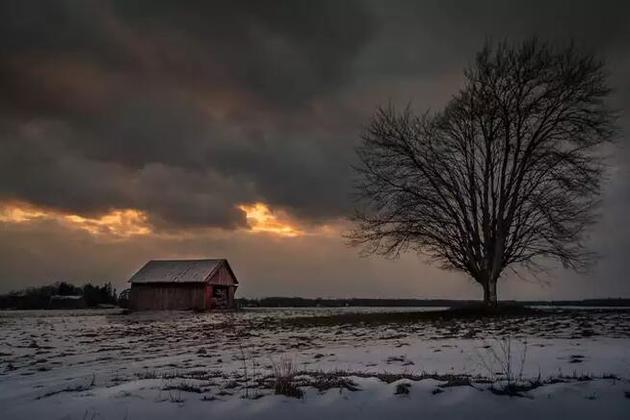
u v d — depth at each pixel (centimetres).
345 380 929
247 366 1369
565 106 3331
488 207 3456
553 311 3572
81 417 721
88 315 5294
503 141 3438
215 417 713
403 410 736
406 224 3531
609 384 841
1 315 5328
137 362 1645
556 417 704
